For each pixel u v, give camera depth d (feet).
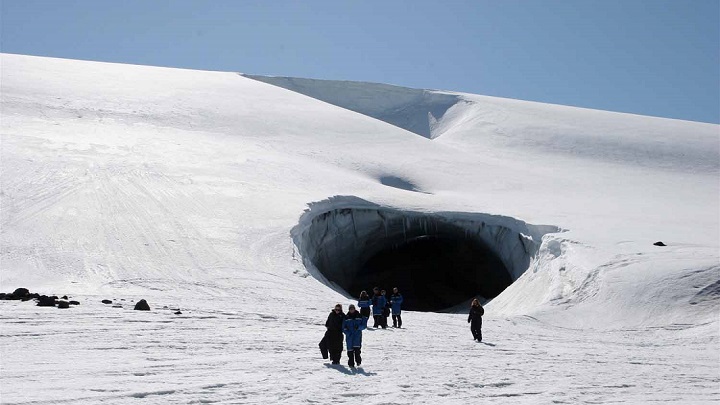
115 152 138.41
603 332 75.51
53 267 90.99
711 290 83.20
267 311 66.13
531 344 59.06
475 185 165.99
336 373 37.78
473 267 149.79
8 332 43.45
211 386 32.14
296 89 309.83
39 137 140.67
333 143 181.37
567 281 94.07
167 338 45.60
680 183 188.34
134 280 88.94
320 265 129.49
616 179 187.42
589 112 277.03
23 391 28.73
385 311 63.31
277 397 30.99
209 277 93.50
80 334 44.70
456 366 43.16
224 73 265.34
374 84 320.09
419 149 189.37
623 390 38.47
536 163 202.49
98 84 197.67
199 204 118.93
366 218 137.18
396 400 32.07
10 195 110.63
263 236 110.52
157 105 184.55
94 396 28.55
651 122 259.80
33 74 197.88
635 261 94.63
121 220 108.27
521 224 130.21
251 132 176.96
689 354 57.21
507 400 33.76
